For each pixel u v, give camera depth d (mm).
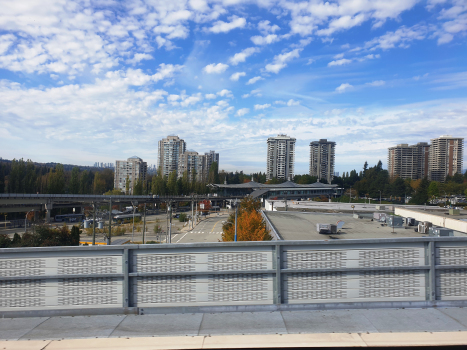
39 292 3809
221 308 3834
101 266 3857
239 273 3893
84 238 44781
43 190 69812
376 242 3955
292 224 25656
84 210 71875
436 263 3986
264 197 97312
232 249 3916
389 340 3098
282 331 3299
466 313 3721
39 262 3822
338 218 30609
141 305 3852
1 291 3799
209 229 55875
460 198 100312
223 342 3078
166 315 3777
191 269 3891
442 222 25250
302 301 3889
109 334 3291
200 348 2992
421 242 3986
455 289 3975
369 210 41219
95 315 3793
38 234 30859
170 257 3889
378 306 3877
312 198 110375
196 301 3859
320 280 3916
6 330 3420
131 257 3879
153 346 3031
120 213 75875
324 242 3924
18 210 59281
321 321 3527
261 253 3932
